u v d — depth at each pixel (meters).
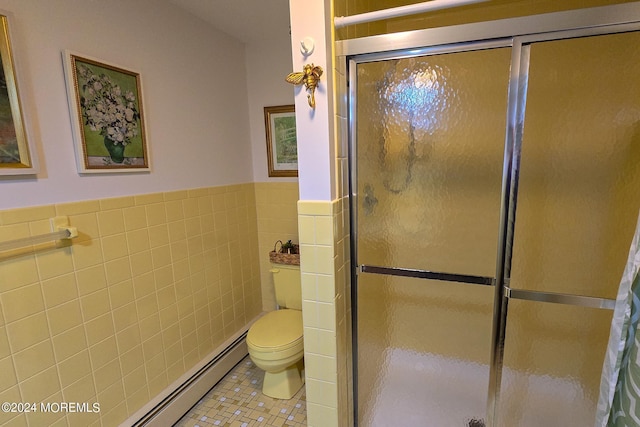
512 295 1.17
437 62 1.14
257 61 2.28
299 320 1.95
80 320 1.33
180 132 1.79
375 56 1.15
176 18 1.74
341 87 1.19
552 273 1.19
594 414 1.24
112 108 1.42
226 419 1.72
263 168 2.39
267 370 1.78
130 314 1.53
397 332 1.41
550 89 1.06
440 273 1.27
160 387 1.70
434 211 1.25
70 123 1.28
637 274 0.83
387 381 1.46
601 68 1.02
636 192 1.06
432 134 1.20
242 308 2.34
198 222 1.92
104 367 1.42
